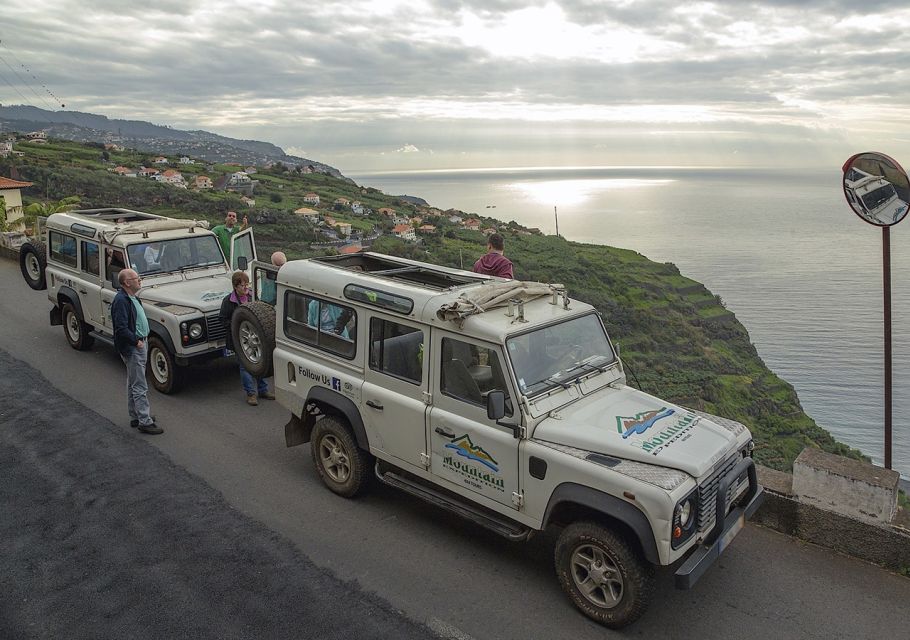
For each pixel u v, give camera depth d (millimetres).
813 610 4719
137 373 7570
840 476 5324
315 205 114625
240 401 8867
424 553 5406
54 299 10812
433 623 4539
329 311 6227
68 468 6801
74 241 10266
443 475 5395
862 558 5301
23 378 9398
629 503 4266
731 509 4969
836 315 176375
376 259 7238
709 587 4980
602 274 72062
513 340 4953
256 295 8516
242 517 5914
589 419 4941
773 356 141875
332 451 6355
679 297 73625
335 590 4879
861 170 5422
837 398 115375
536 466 4727
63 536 5547
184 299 8898
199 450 7328
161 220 10422
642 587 4285
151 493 6309
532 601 4801
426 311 5316
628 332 58219
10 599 4738
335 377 6133
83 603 4695
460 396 5180
